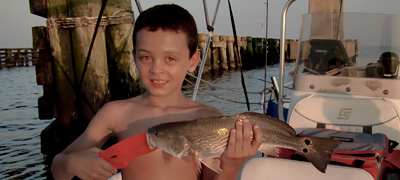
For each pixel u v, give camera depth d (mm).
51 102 6438
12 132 8547
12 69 31672
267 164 2178
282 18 3279
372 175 2143
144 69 1441
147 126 1521
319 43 3256
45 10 6355
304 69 3330
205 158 1363
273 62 31266
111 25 6363
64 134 6387
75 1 6109
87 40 6172
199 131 1342
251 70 24344
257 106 10516
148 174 1458
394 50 3049
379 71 3033
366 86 2977
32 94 15445
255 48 29375
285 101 4164
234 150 1331
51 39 6238
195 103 1661
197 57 1592
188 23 1463
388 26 3104
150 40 1396
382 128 2742
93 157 1331
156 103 1556
